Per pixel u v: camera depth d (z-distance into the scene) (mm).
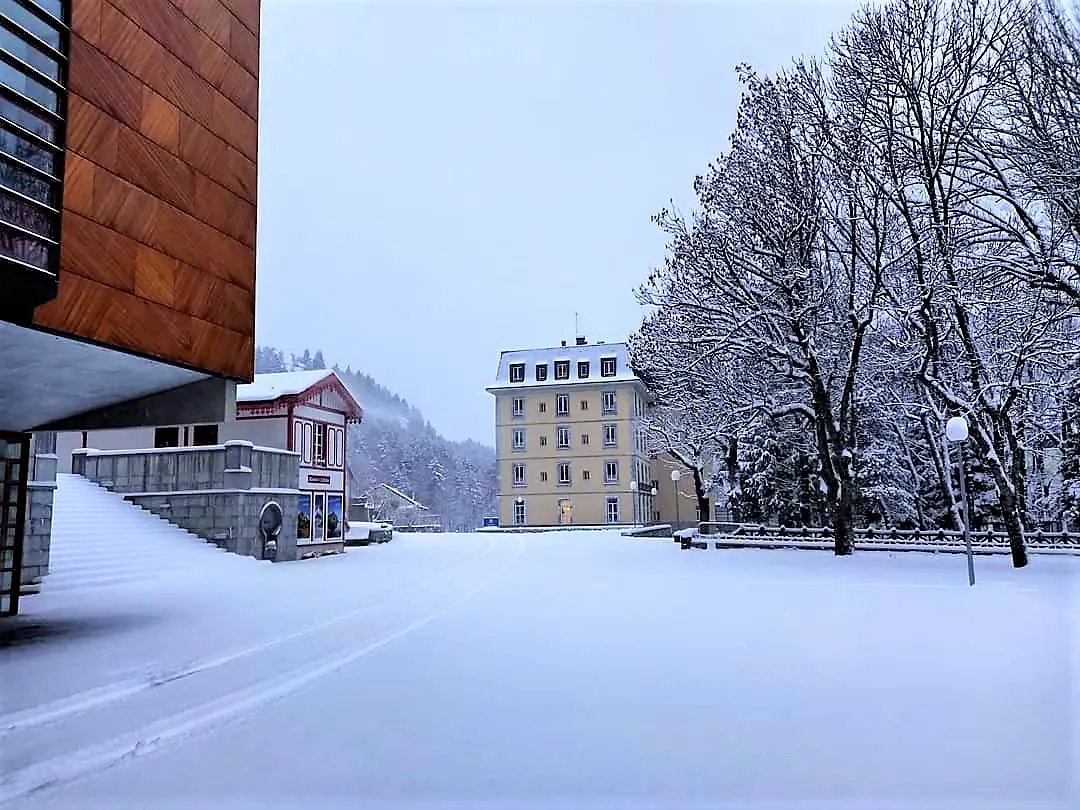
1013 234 19266
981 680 7410
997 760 5176
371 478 125500
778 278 25234
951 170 21906
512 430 63344
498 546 33094
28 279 8453
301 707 6840
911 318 23125
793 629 10492
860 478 35656
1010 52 20266
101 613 13016
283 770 5211
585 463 61469
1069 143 16219
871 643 9391
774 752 5398
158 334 10516
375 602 14180
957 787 4703
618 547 31094
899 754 5316
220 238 11914
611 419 61406
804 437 36125
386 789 4824
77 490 23719
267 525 24688
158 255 10594
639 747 5539
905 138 22781
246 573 20641
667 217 28031
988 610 12070
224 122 12133
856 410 27812
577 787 4793
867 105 23312
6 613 12766
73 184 9203
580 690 7219
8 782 5062
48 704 7004
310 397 29281
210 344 11602
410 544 35594
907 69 22703
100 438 30094
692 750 5461
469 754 5449
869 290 26125
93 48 9625
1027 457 34094
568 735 5848
